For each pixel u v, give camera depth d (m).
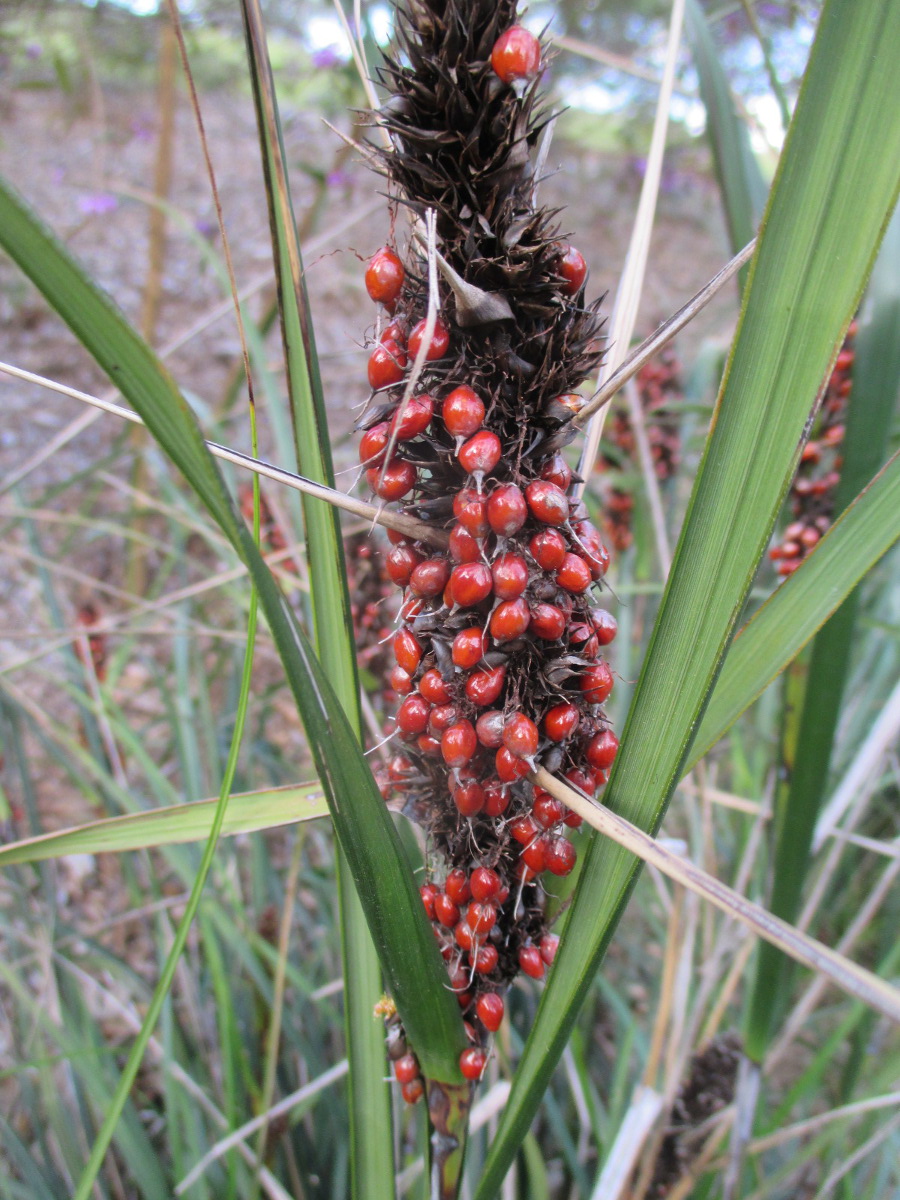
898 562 0.32
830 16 0.10
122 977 0.28
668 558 0.25
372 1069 0.15
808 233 0.11
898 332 0.18
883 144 0.10
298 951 0.32
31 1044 0.26
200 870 0.14
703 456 0.11
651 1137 0.22
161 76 0.47
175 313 0.78
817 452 0.23
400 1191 0.22
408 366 0.12
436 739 0.12
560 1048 0.13
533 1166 0.22
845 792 0.23
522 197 0.11
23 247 0.09
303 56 0.83
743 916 0.10
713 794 0.25
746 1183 0.24
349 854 0.12
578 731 0.12
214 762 0.33
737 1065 0.21
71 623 0.47
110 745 0.31
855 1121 0.28
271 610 0.10
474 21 0.11
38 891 0.32
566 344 0.11
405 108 0.11
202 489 0.10
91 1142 0.25
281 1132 0.24
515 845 0.13
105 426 0.67
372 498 0.14
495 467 0.12
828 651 0.18
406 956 0.12
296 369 0.13
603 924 0.12
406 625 0.12
